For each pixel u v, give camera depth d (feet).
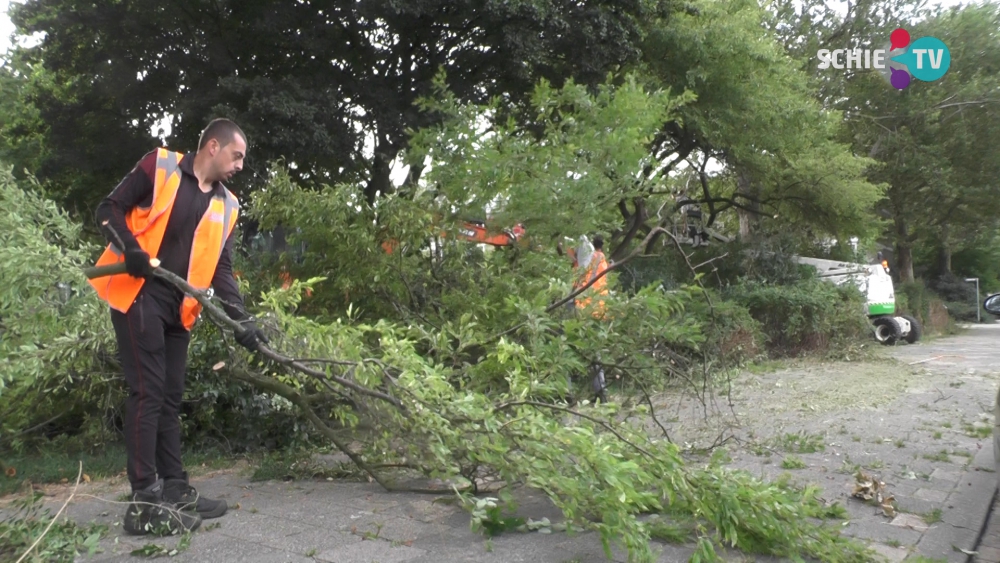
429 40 44.98
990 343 76.07
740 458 20.22
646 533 11.76
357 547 12.55
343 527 13.60
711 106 56.65
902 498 16.99
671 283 46.91
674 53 53.72
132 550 11.96
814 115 60.49
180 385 14.08
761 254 57.98
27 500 12.71
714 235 66.13
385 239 19.31
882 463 20.03
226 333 15.97
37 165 51.62
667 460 12.50
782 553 12.62
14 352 13.43
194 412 20.24
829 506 15.46
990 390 34.40
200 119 41.24
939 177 97.66
